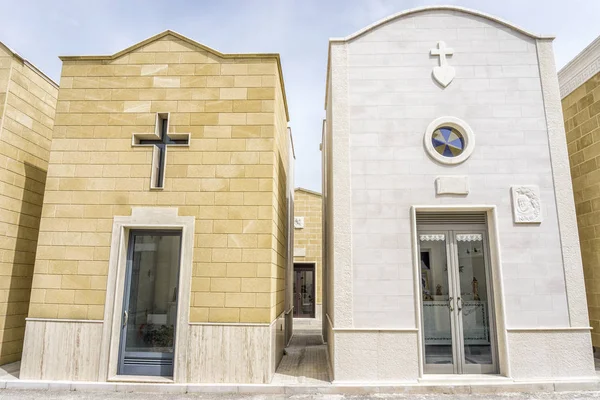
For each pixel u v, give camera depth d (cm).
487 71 638
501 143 617
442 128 632
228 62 638
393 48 647
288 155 921
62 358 565
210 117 622
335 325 569
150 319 590
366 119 627
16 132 686
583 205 763
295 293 1556
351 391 541
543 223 595
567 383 547
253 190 599
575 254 586
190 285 573
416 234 598
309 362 705
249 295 571
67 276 584
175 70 638
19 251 685
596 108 735
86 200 603
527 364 560
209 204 597
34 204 725
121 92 634
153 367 576
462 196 604
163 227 596
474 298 599
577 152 785
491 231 601
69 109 630
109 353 563
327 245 883
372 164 614
